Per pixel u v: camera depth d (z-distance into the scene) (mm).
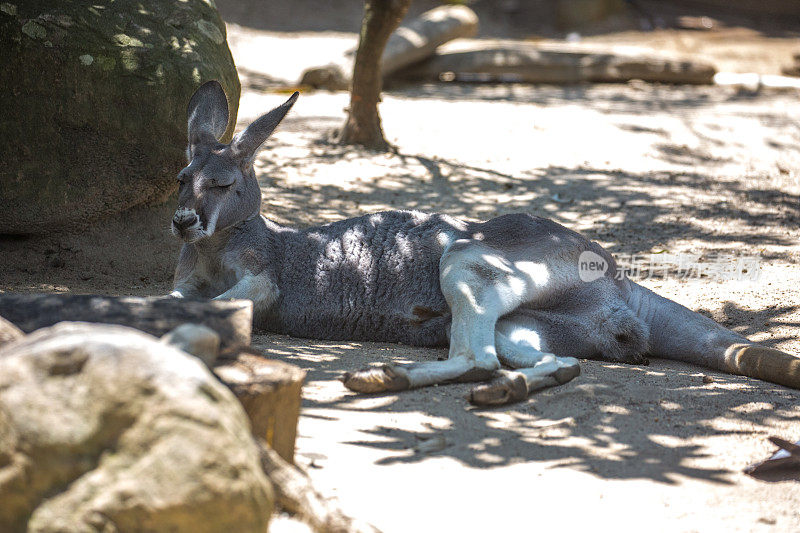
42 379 4230
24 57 10484
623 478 6141
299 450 6344
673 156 17578
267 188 14391
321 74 22797
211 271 9422
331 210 13570
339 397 7492
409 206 14039
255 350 5926
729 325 9789
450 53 25594
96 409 4168
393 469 6164
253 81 23453
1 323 5184
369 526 4930
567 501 5785
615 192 15195
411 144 17578
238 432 4359
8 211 10773
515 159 16922
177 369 4277
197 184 8742
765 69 28203
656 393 7727
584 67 25547
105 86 10766
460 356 7883
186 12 11477
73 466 4184
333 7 35062
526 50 25547
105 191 11133
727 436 6859
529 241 8719
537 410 7309
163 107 10969
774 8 36844
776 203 14891
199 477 4141
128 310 5938
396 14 16328
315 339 9289
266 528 4457
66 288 10273
